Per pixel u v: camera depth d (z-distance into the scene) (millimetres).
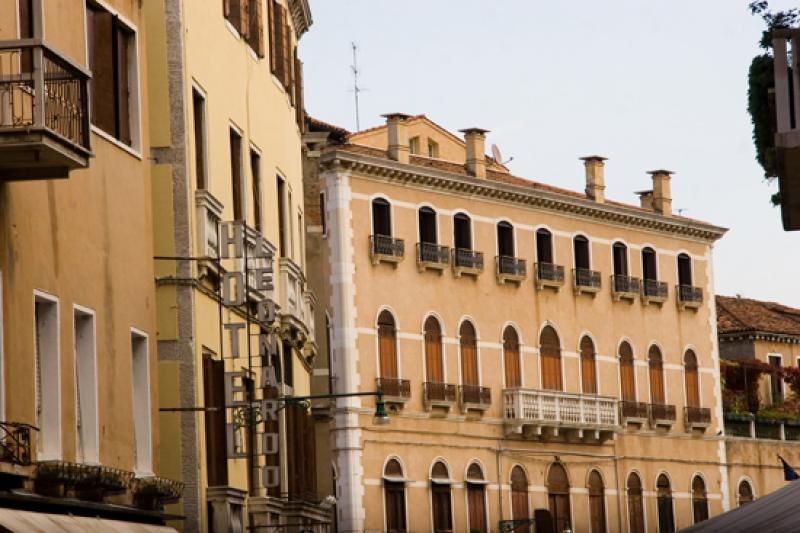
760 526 27406
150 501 34594
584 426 97812
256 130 47906
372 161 87562
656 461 104000
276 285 49781
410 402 88750
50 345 30312
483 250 94375
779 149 27047
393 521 87125
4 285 28156
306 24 60219
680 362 107000
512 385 95000
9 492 27672
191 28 40719
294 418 49969
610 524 99938
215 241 41250
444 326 91562
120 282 33875
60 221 30812
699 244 109625
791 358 120812
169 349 39156
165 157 39531
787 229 30500
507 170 104188
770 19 32812
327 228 86688
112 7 34281
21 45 26141
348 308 86250
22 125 26172
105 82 33750
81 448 31875
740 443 110688
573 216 100312
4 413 27938
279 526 43875
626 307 103438
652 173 107500
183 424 39156
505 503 93438
